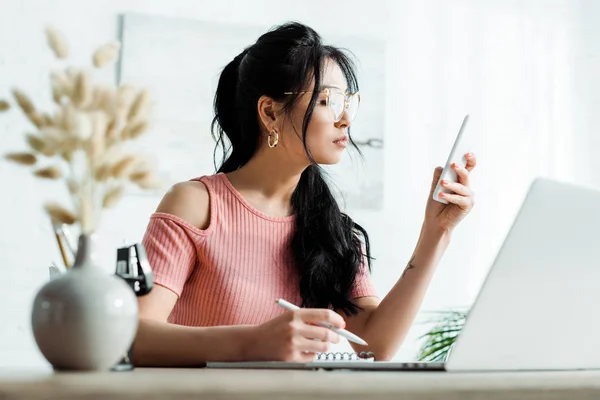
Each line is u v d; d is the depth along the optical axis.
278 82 1.79
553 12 4.02
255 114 1.86
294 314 1.23
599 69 4.05
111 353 0.89
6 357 3.11
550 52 3.99
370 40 3.67
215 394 0.63
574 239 1.01
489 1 3.91
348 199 3.55
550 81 3.98
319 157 1.79
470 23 3.86
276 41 1.82
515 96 3.91
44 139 0.86
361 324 1.84
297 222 1.86
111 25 3.32
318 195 1.89
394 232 3.61
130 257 1.14
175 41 3.38
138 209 3.26
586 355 1.07
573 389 0.79
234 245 1.79
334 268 1.84
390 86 3.69
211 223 1.78
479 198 3.81
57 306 0.87
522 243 0.98
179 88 3.37
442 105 3.77
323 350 1.23
